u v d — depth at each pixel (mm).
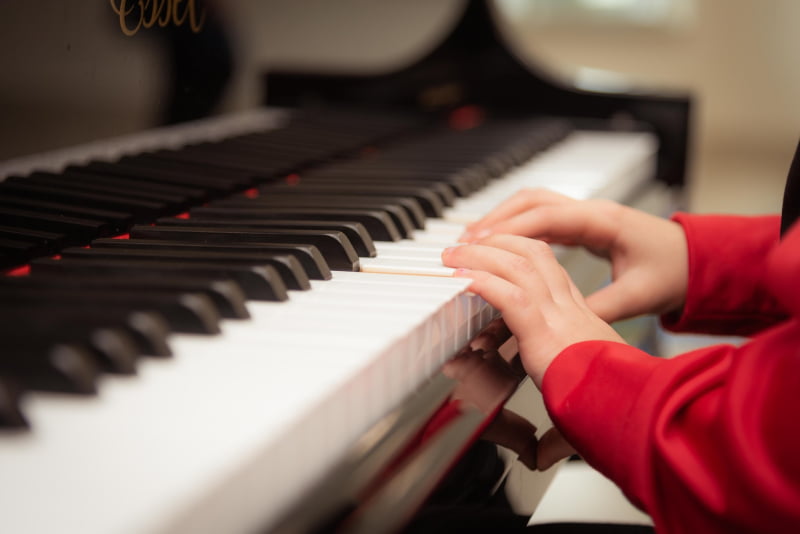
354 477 434
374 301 602
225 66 1497
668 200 1529
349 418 456
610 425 587
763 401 496
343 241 718
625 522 903
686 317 947
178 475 337
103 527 301
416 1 2934
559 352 652
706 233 938
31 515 308
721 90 3371
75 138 984
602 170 1264
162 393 417
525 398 675
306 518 394
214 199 943
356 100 1750
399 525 425
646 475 561
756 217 967
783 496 471
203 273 594
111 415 391
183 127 1249
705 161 3455
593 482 1063
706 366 581
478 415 557
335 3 2928
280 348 487
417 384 562
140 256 643
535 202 920
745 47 3316
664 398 567
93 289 544
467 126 1661
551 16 3404
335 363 462
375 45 2969
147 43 1066
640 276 926
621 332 1322
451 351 636
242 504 360
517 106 1708
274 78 1769
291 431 392
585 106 1678
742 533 509
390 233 835
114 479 333
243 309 544
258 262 628
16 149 896
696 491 522
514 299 670
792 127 3375
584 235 921
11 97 869
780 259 477
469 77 1713
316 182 1040
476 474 554
